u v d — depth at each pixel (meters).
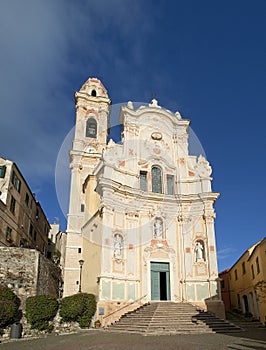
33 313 19.78
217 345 13.98
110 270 24.75
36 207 40.44
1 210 27.38
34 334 19.58
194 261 28.36
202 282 27.39
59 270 30.16
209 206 29.56
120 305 24.34
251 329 21.48
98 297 23.62
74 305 21.66
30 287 21.12
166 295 27.36
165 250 28.39
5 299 18.67
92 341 15.62
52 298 21.06
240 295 35.03
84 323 22.14
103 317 22.98
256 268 28.89
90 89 41.22
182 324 20.08
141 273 26.84
